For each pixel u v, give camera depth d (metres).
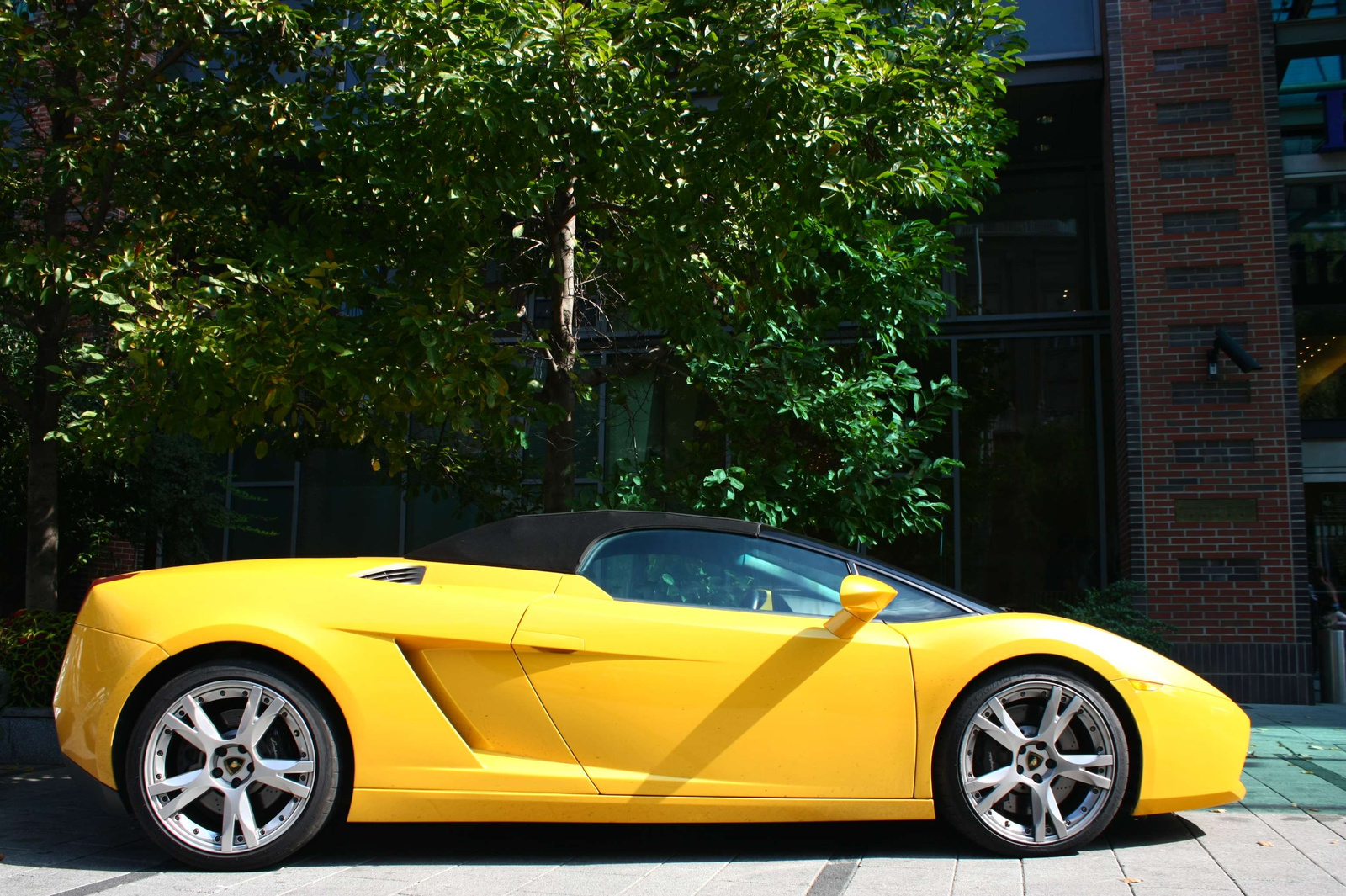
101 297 5.01
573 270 6.98
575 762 3.30
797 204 5.55
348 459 12.31
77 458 8.63
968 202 6.80
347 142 6.12
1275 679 8.82
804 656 3.35
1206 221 9.45
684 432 11.10
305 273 5.10
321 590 3.38
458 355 5.02
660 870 3.22
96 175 6.37
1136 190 9.60
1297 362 9.68
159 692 3.21
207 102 6.43
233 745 3.20
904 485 6.59
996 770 3.37
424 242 5.98
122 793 3.26
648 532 3.67
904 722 3.33
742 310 6.39
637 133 5.41
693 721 3.31
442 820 3.25
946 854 3.40
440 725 3.26
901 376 7.03
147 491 9.60
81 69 6.41
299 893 2.92
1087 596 8.75
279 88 6.47
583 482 11.23
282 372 4.72
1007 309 11.29
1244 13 9.57
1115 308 10.08
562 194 6.48
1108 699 3.41
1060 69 10.19
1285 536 8.96
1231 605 8.98
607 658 3.33
